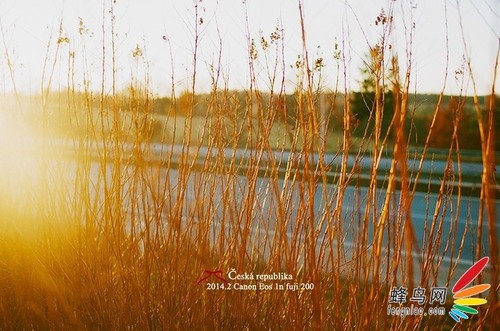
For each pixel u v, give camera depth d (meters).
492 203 1.40
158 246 2.11
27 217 2.36
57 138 2.37
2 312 2.34
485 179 1.41
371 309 1.69
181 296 2.09
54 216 2.30
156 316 2.12
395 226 1.77
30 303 2.29
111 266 2.24
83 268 2.23
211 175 2.16
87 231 2.24
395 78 1.53
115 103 2.22
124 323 2.12
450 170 2.04
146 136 2.25
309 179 1.73
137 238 2.28
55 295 2.23
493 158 1.40
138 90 2.31
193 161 2.11
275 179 1.87
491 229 1.41
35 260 2.27
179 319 2.06
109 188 2.26
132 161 2.29
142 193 2.11
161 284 2.09
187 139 2.16
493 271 1.43
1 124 2.38
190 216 2.14
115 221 2.20
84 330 2.15
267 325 1.96
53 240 2.30
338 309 1.81
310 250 1.77
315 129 1.75
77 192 2.29
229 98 2.19
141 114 2.31
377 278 1.67
